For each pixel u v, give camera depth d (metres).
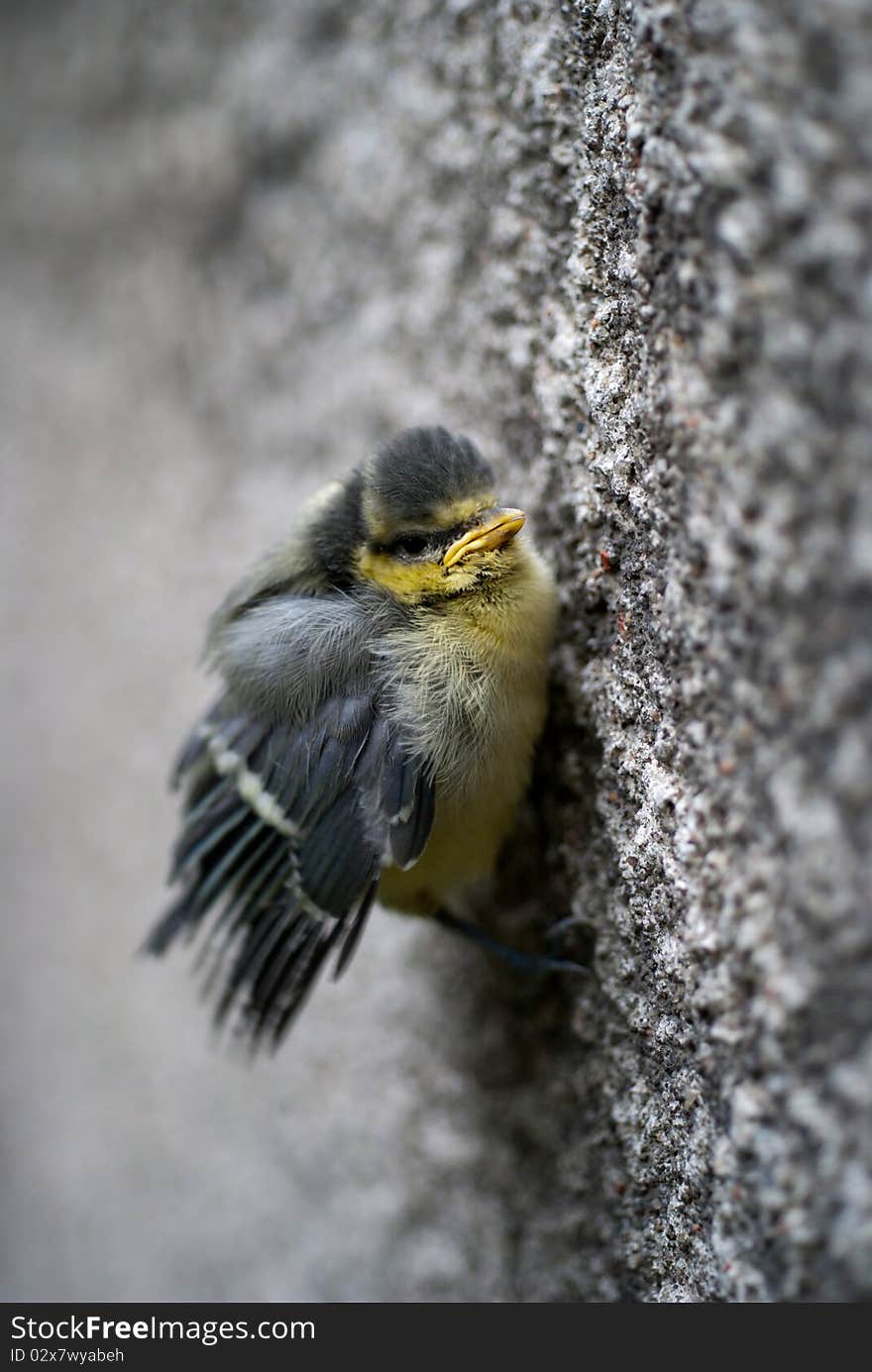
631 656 0.48
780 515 0.44
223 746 0.51
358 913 0.49
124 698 0.64
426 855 0.50
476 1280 0.52
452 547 0.50
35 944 0.74
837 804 0.44
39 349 0.73
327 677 0.50
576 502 0.49
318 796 0.50
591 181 0.48
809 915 0.44
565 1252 0.50
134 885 0.64
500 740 0.49
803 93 0.44
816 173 0.44
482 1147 0.52
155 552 0.63
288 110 0.57
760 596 0.45
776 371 0.44
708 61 0.45
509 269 0.50
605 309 0.48
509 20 0.50
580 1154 0.49
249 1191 0.59
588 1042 0.49
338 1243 0.56
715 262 0.45
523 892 0.51
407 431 0.51
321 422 0.56
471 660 0.49
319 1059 0.56
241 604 0.52
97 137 0.64
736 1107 0.45
